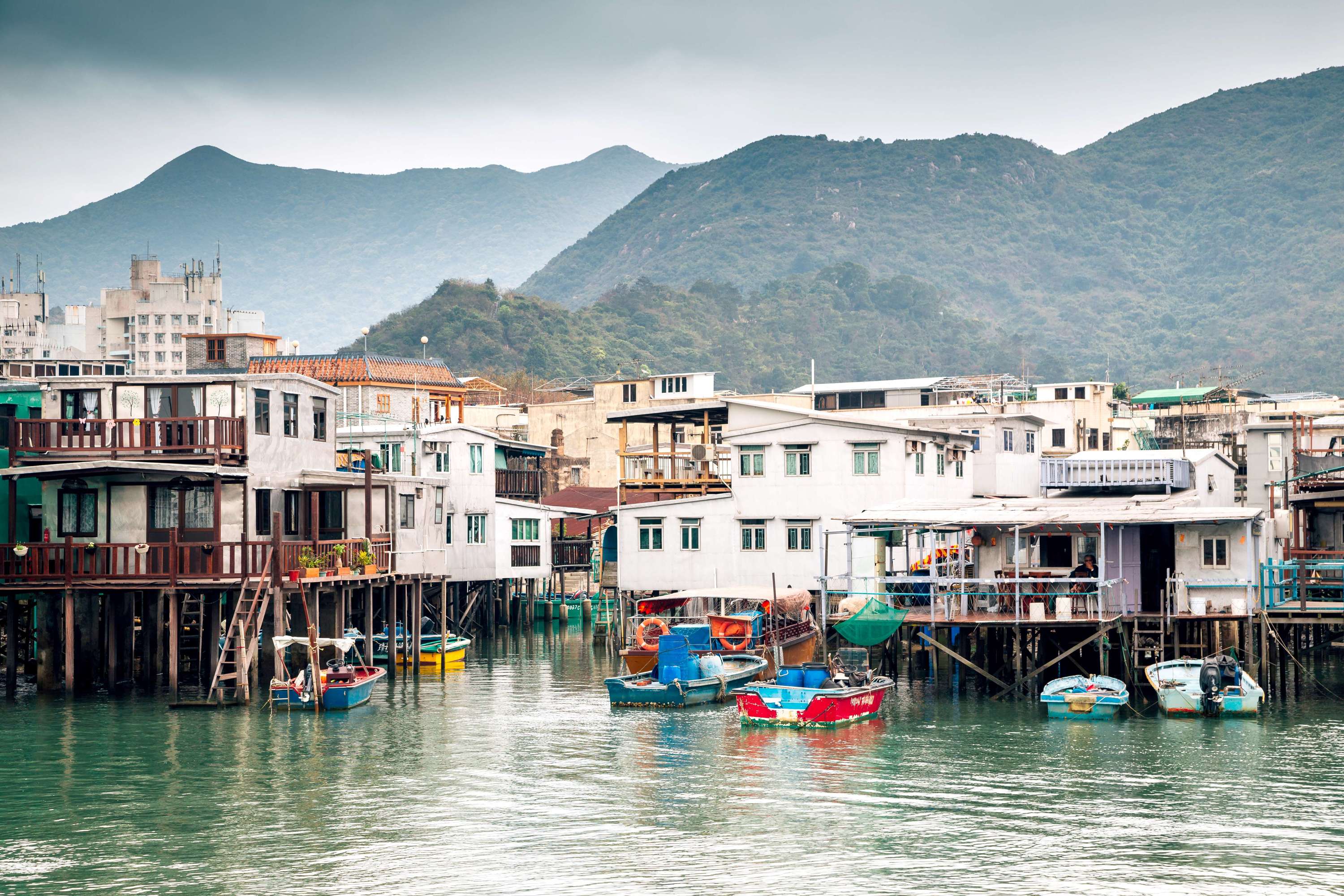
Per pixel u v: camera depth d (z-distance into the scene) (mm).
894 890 30156
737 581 69000
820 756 43000
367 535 56219
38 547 51406
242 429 53031
